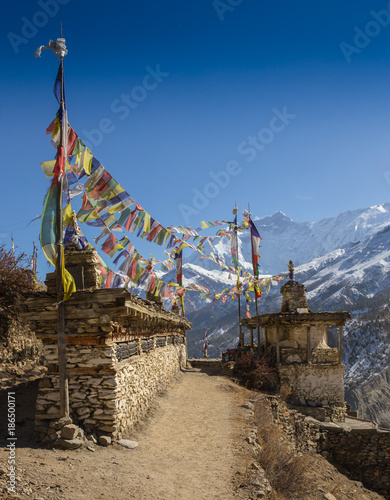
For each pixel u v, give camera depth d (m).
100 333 11.62
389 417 86.06
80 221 13.42
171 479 9.70
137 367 14.44
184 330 33.41
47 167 11.53
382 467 19.64
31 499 7.62
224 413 16.81
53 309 11.82
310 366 24.58
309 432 20.27
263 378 24.48
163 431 13.64
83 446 10.66
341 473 18.80
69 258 12.48
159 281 17.08
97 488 8.59
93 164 12.35
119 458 10.48
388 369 104.50
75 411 11.46
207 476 10.14
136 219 13.57
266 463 11.92
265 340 28.47
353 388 98.62
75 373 11.59
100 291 11.66
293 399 24.17
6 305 17.38
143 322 15.59
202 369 31.34
